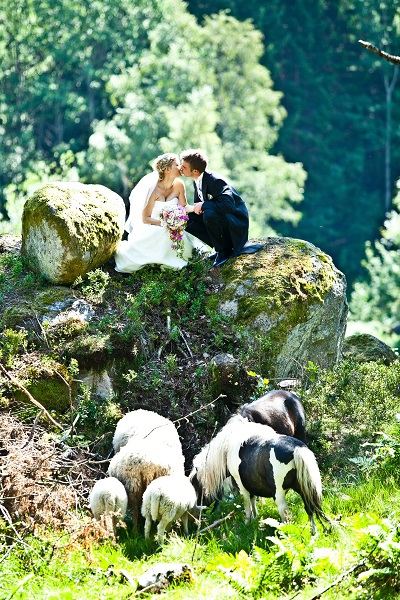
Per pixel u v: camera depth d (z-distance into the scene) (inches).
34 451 492.1
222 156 2425.0
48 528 460.1
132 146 2176.4
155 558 446.0
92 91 2662.4
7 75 2588.6
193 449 563.2
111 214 653.3
